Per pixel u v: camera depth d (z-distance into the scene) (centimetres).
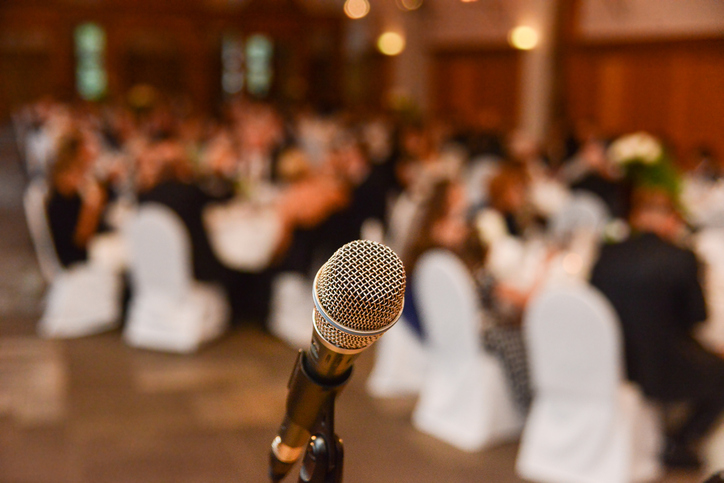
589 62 1073
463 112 1397
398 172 706
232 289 489
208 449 331
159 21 1714
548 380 295
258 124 1073
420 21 1491
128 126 1090
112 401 379
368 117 1287
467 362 337
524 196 449
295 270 472
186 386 402
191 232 448
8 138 1570
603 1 1038
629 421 283
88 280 484
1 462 314
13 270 630
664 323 287
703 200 566
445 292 329
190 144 764
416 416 359
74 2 1669
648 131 992
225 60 1797
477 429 331
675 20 932
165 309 454
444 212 342
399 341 396
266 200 553
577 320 274
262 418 364
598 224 496
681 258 283
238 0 1745
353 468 314
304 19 1770
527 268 379
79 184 480
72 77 1717
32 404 373
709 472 306
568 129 885
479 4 1312
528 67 1131
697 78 917
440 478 306
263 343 471
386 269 68
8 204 935
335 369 76
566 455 294
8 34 1761
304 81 1811
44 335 475
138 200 467
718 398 299
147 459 320
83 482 300
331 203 473
